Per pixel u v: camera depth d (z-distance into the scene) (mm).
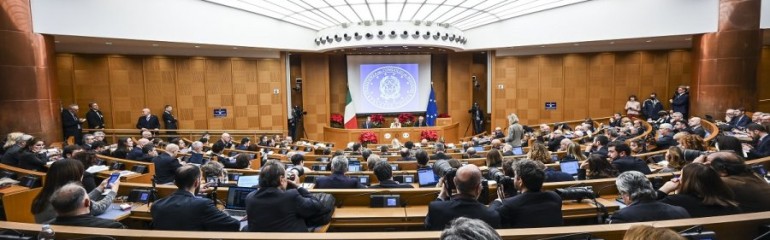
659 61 17109
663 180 4766
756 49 12125
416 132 17031
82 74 14188
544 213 3350
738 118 11070
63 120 11789
